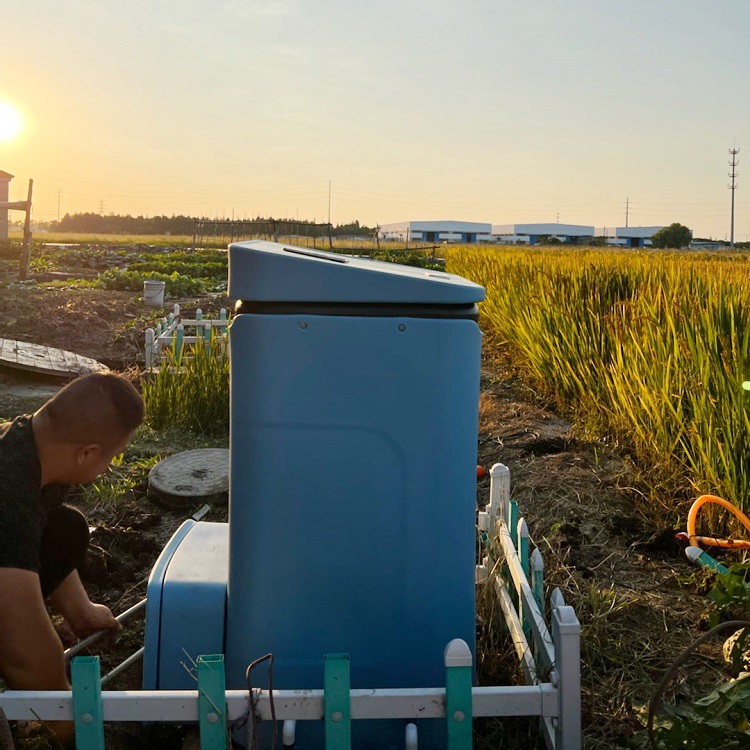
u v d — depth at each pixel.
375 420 2.26
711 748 2.21
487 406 7.38
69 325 12.61
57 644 2.22
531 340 8.63
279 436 2.26
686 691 2.84
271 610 2.33
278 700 2.02
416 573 2.32
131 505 4.79
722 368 5.01
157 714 2.01
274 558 2.31
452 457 2.29
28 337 11.67
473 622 2.40
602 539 4.27
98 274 25.86
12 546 2.10
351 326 2.22
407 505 2.29
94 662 1.96
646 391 5.47
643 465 5.33
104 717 2.00
